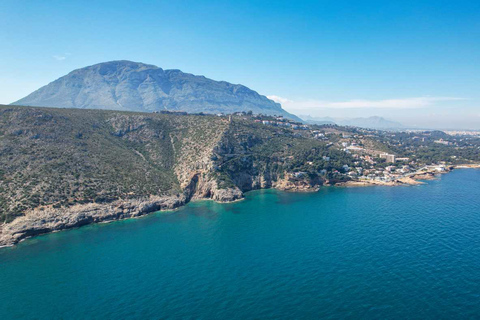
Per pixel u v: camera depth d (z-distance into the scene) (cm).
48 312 7944
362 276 9375
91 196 15488
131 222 15062
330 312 7706
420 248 11212
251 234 13212
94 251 11600
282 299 8312
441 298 8162
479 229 13038
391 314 7575
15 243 12419
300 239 12475
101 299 8469
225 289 8850
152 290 8856
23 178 14950
